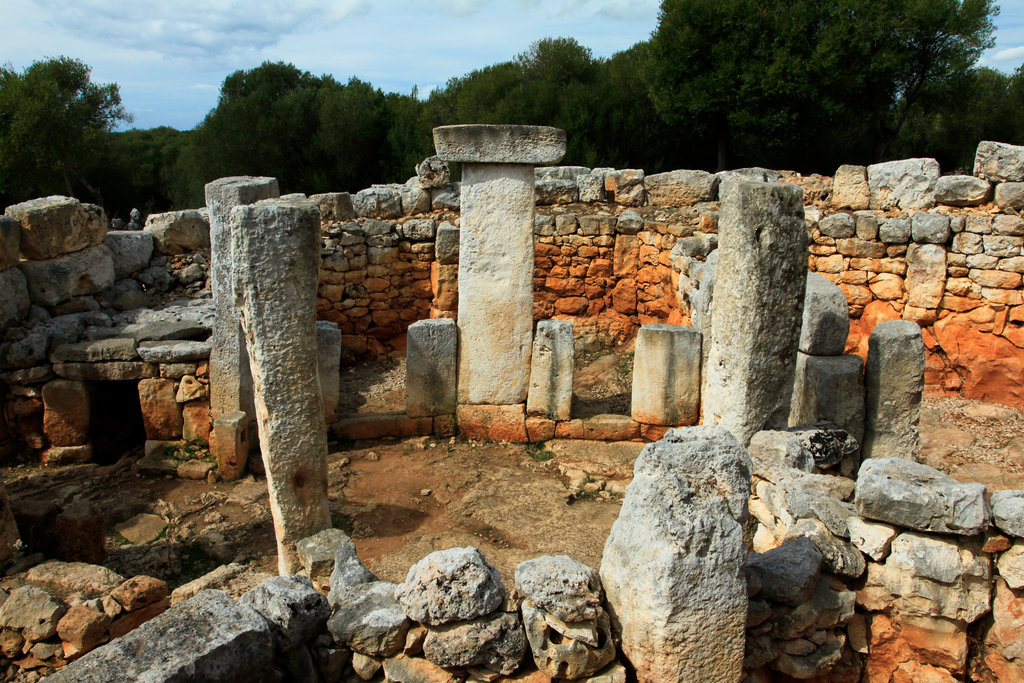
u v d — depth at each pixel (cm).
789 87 1634
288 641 315
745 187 445
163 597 429
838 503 386
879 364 504
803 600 343
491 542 558
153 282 867
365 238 966
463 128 676
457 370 750
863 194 943
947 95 1861
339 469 684
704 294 707
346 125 2205
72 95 2272
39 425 716
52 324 730
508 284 719
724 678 313
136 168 2833
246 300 445
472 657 306
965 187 859
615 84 2044
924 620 353
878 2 1650
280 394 461
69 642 396
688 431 332
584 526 579
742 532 310
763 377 461
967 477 655
